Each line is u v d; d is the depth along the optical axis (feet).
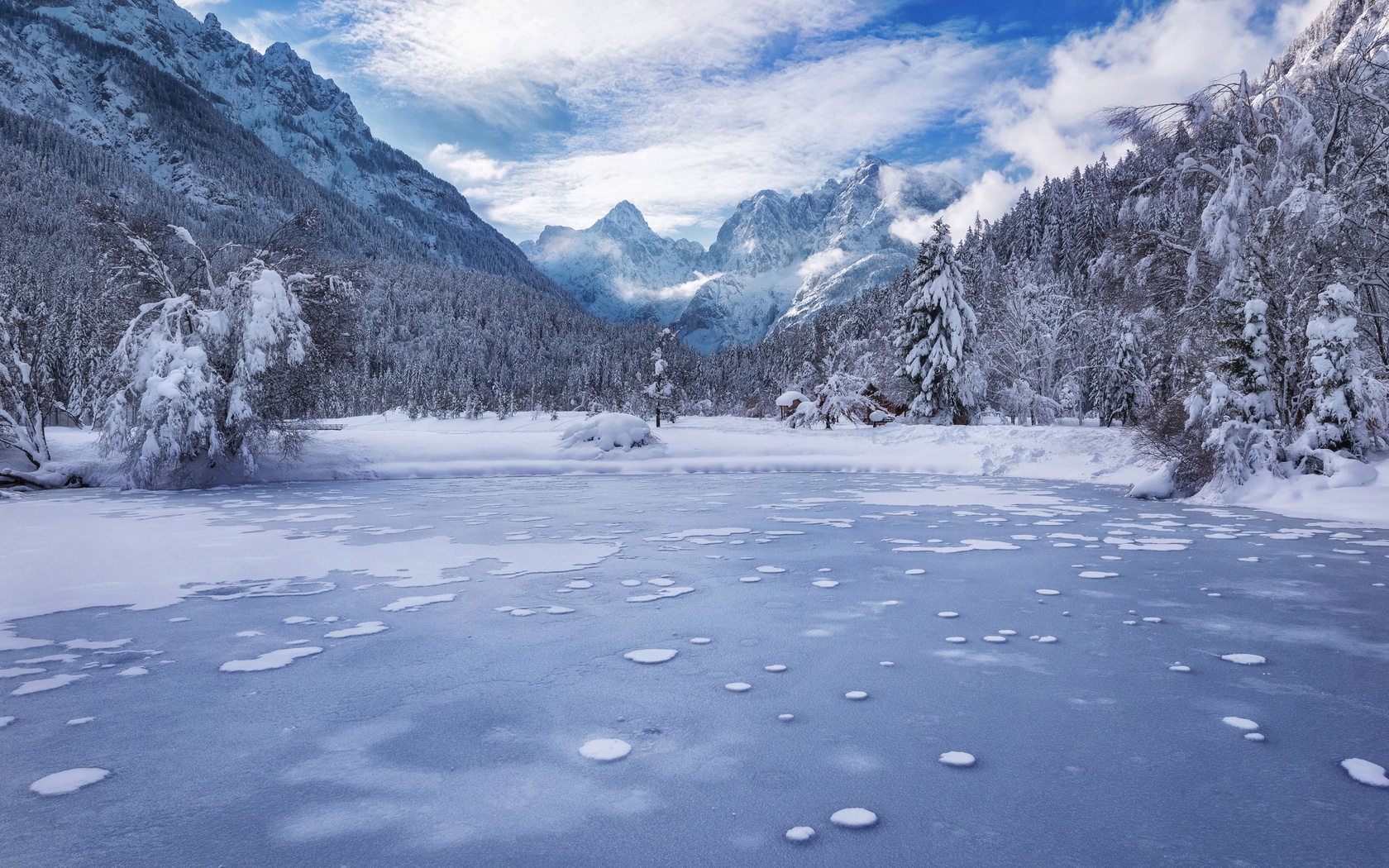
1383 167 54.24
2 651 18.24
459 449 89.86
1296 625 19.80
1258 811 9.86
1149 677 15.58
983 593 24.13
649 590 24.84
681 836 9.30
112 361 73.05
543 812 10.00
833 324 308.81
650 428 99.71
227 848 9.07
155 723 13.43
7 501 59.36
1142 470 68.13
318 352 83.30
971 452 83.87
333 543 35.76
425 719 13.53
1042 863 8.55
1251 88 60.54
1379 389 47.93
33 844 9.19
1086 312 156.25
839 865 8.54
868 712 13.71
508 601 23.36
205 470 72.95
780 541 35.50
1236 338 53.21
